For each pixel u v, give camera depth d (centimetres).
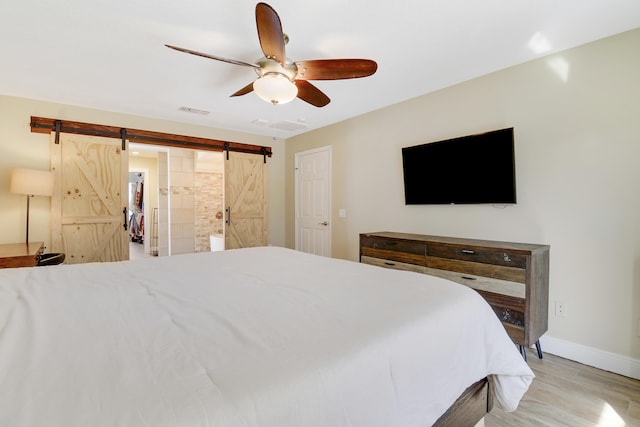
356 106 356
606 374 206
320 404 67
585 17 190
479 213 277
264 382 65
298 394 65
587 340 220
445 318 109
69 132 346
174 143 416
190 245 613
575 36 212
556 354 233
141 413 54
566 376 203
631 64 202
